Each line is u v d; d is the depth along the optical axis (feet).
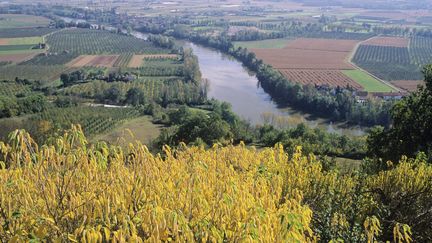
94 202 20.15
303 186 35.19
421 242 33.83
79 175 22.52
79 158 22.85
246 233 19.40
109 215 20.94
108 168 26.12
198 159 32.14
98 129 202.49
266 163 36.01
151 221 19.10
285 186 34.04
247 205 22.26
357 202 34.99
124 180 23.32
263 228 20.34
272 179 30.78
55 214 19.97
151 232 18.76
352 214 33.37
